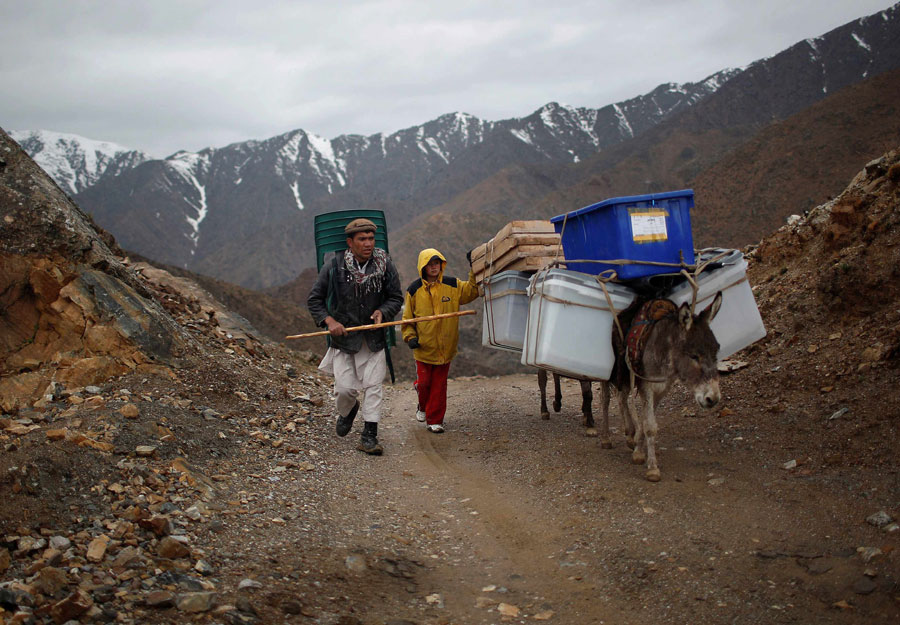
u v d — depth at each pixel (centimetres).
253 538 482
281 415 835
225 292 7206
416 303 885
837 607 386
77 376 747
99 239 904
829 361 757
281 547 472
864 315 791
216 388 827
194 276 7194
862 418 631
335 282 730
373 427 767
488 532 539
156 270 1453
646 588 428
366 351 758
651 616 398
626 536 504
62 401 697
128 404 648
